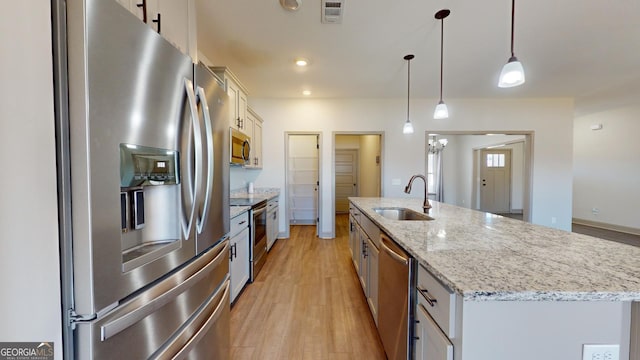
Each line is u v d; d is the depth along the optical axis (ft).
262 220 11.23
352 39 8.93
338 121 16.29
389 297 5.08
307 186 21.33
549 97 15.65
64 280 2.22
